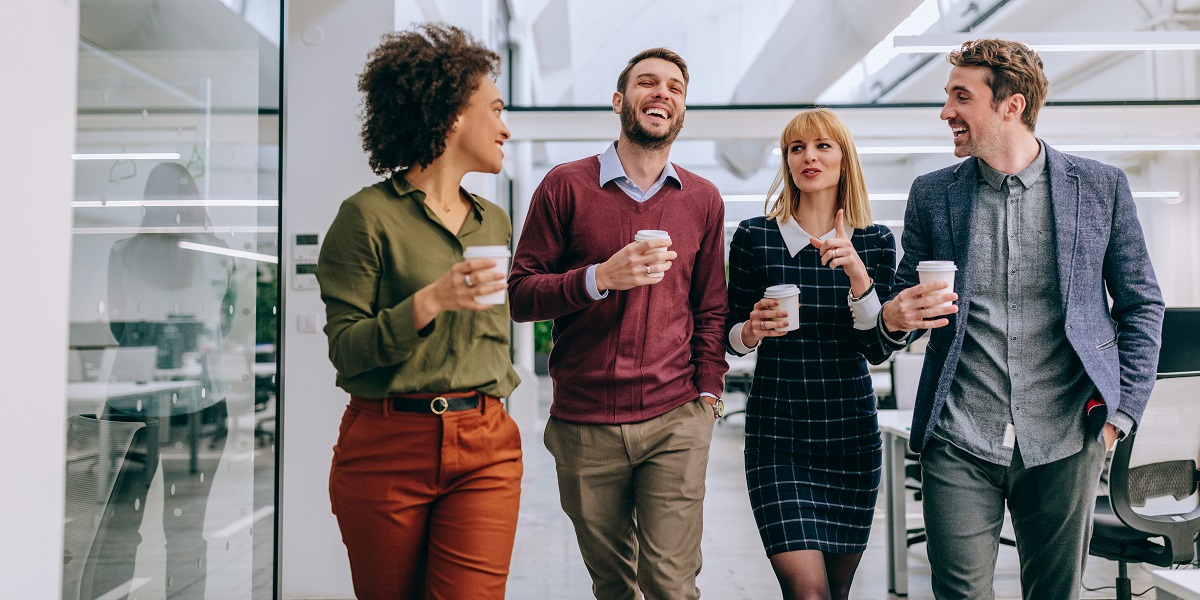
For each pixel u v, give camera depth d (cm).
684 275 196
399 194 144
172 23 150
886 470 331
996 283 179
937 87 710
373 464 140
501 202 876
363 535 142
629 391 188
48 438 100
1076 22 713
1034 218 178
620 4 796
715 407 199
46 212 100
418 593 150
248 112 173
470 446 142
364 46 332
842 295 200
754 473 202
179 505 155
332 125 332
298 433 328
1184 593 121
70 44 104
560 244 199
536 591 325
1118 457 232
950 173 189
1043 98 177
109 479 138
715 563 368
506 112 636
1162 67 707
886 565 360
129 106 139
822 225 206
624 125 194
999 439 176
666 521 188
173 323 152
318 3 333
